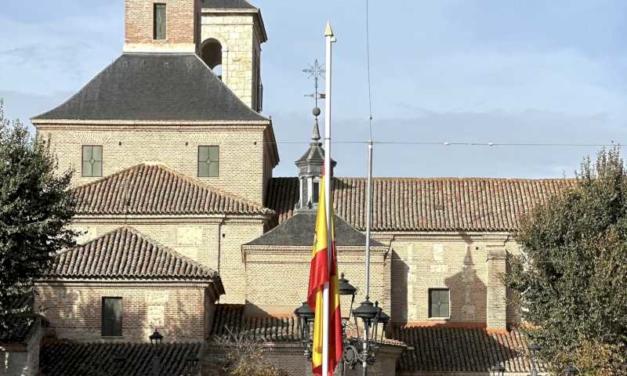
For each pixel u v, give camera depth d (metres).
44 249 78.38
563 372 84.81
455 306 103.19
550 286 88.88
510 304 100.19
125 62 106.50
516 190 107.31
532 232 90.44
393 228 103.19
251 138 102.81
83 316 88.81
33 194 77.69
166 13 107.38
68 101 103.94
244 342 87.94
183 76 105.81
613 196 90.06
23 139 79.06
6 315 77.06
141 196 99.69
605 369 83.38
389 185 107.19
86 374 83.69
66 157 102.50
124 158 102.81
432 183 107.75
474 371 97.44
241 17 115.06
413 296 103.31
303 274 94.69
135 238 92.38
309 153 99.94
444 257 103.69
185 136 102.94
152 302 88.88
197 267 89.62
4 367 80.62
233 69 115.06
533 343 86.00
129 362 85.06
